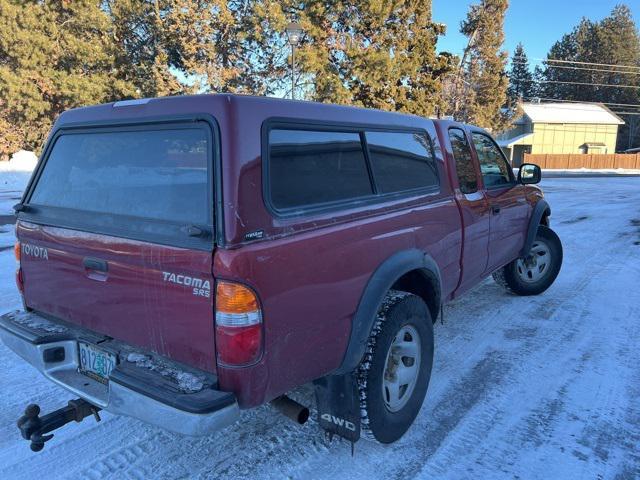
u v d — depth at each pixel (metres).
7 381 3.82
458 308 5.48
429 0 27.80
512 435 3.18
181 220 2.27
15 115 22.42
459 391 3.71
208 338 2.19
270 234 2.24
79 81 21.58
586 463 2.91
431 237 3.41
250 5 23.92
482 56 43.59
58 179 2.95
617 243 9.23
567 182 28.11
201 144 2.25
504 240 4.82
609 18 80.06
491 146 4.81
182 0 22.20
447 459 2.95
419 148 3.55
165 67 24.06
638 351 4.40
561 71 85.12
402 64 27.78
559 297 5.87
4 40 19.97
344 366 2.69
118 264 2.47
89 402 2.58
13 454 2.94
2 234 10.22
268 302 2.20
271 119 2.35
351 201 2.78
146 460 2.92
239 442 3.10
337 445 3.08
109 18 22.80
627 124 77.75
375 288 2.79
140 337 2.46
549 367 4.10
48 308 2.97
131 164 2.53
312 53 23.62
